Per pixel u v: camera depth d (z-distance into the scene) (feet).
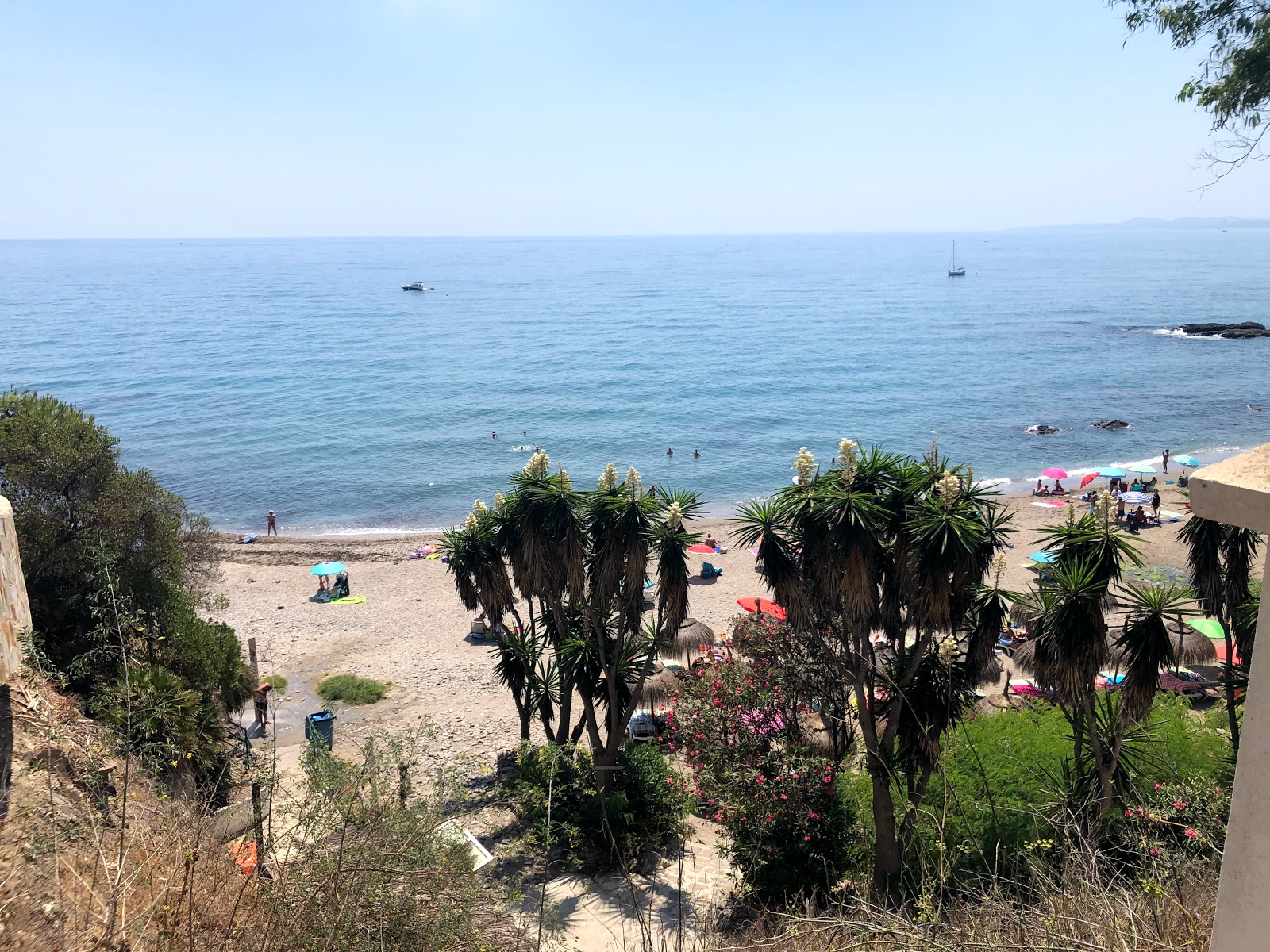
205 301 631.15
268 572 124.06
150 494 58.44
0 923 18.58
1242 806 9.87
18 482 52.39
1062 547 40.73
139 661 47.37
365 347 384.06
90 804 23.25
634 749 54.60
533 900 42.27
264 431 230.89
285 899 20.40
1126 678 39.52
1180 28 34.53
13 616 32.48
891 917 19.27
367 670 86.12
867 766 42.73
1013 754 42.19
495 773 60.85
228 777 35.78
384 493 181.78
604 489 50.98
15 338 412.98
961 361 323.57
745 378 298.97
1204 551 43.24
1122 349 342.03
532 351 367.45
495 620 58.59
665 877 46.06
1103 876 21.03
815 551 42.45
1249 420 221.87
